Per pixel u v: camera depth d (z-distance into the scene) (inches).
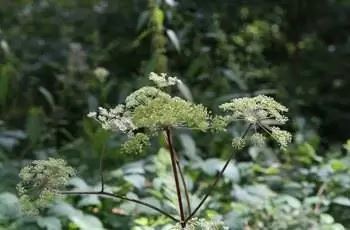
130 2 257.6
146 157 162.6
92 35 269.6
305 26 272.2
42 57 265.9
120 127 80.6
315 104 249.9
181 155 172.6
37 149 197.5
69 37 290.8
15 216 114.3
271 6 257.8
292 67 265.9
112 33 256.8
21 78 251.9
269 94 222.2
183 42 215.2
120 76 248.7
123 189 132.3
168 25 223.1
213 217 117.9
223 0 246.1
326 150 218.1
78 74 241.0
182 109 79.1
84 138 192.2
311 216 126.6
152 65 169.2
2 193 129.3
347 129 246.4
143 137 81.7
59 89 253.1
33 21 308.8
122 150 82.4
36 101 252.7
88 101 201.2
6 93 228.4
